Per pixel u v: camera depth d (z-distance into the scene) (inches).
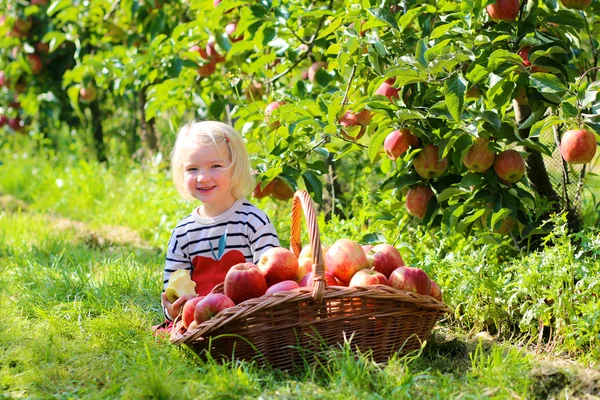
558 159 149.1
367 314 93.4
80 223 226.5
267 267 101.7
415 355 99.0
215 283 114.5
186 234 118.9
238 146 118.2
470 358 99.0
